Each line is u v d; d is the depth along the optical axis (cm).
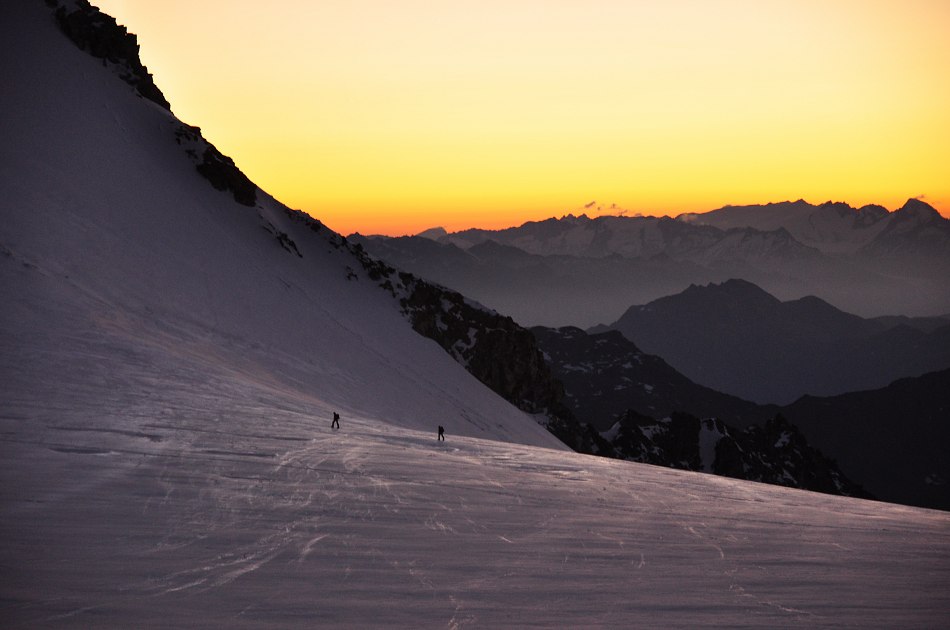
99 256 5628
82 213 6247
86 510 1719
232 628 1211
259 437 2794
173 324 5200
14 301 4066
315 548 1656
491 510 2191
